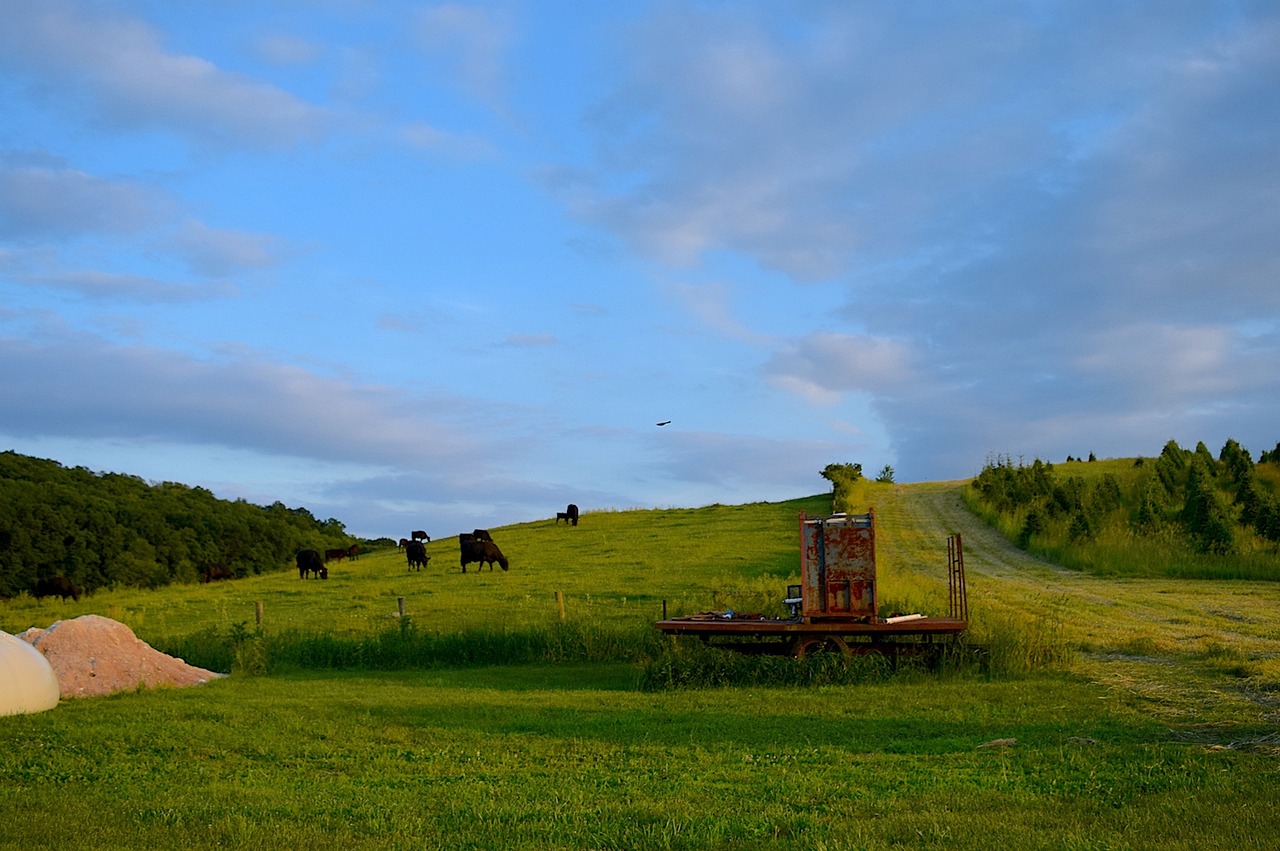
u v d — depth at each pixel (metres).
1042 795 9.86
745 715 15.82
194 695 19.77
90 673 20.77
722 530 62.66
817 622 21.12
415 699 18.62
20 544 74.31
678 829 8.98
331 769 12.70
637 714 16.23
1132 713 14.77
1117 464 82.62
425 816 9.83
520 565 51.25
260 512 118.25
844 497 74.38
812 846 8.28
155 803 10.70
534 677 23.05
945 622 21.05
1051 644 21.34
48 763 13.18
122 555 82.12
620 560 50.31
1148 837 8.24
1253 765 11.02
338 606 39.38
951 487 84.56
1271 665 18.44
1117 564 45.28
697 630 21.28
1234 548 44.91
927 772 11.17
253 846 8.88
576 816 9.61
